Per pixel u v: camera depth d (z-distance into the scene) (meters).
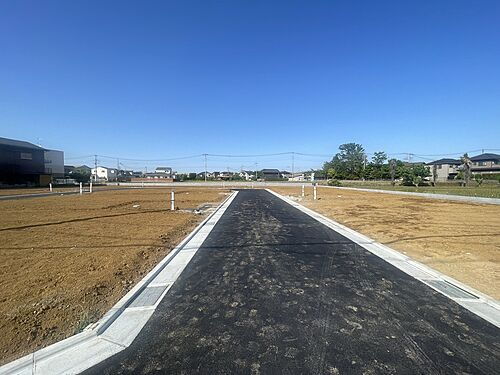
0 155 43.09
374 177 71.25
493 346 2.83
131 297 3.87
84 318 3.27
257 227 9.34
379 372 2.44
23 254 5.99
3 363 2.52
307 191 32.53
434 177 52.69
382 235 8.16
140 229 8.88
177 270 5.08
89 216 11.68
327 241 7.36
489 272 5.04
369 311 3.54
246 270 5.07
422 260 5.75
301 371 2.43
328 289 4.23
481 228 9.26
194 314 3.45
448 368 2.50
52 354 2.65
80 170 85.44
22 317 3.31
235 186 50.06
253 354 2.66
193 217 11.63
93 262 5.43
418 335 3.02
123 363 2.54
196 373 2.41
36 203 17.09
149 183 59.75
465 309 3.62
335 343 2.86
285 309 3.58
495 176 50.44
